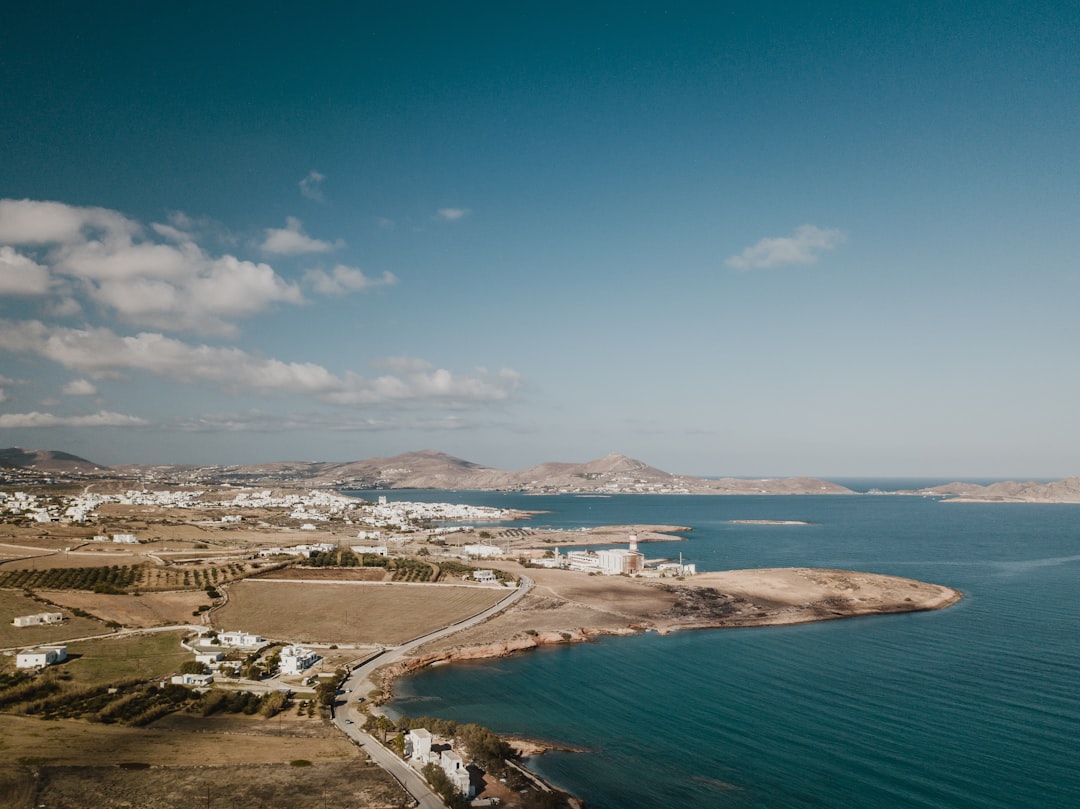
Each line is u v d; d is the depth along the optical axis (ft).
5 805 231.91
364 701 395.55
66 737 305.12
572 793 282.56
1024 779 291.17
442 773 278.05
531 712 381.60
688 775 299.17
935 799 274.77
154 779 263.29
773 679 438.40
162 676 419.33
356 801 256.32
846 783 289.12
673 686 426.92
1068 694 399.24
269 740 321.32
